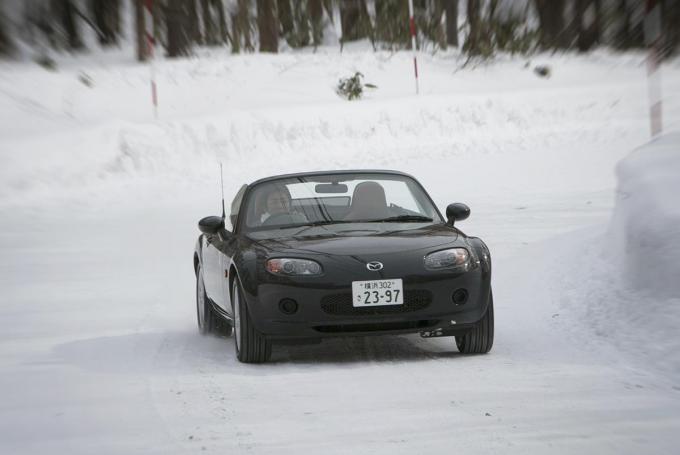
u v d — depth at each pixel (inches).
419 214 1125.1
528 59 6141.7
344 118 4114.2
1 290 1628.9
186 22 5979.3
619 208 1411.2
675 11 5841.5
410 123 4163.4
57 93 4682.6
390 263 957.8
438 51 6392.7
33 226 2504.9
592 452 608.4
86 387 897.5
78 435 717.3
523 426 681.6
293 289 946.1
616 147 3516.2
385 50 6264.8
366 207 1115.3
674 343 908.6
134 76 5152.6
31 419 778.8
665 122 3816.4
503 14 6722.4
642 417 694.5
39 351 1117.1
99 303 1489.9
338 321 944.3
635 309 1053.8
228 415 756.0
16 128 4062.5
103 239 2250.2
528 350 1005.2
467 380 859.4
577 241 1670.8
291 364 989.8
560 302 1240.2
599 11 6422.2
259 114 4055.1
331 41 6717.5
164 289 1619.1
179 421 743.1
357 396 808.9
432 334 981.8
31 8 6230.3
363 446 644.1
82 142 3639.3
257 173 3437.5
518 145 3742.6
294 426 709.9
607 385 808.9
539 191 2669.8
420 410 745.6
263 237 1057.5
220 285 1110.4
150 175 3467.0
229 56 5846.5
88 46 6427.2
